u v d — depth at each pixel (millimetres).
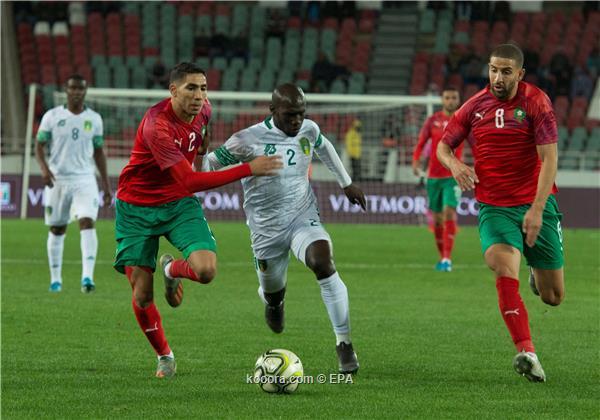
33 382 24547
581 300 42125
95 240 43562
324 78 117500
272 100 26172
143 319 25391
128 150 103562
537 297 43156
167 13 129250
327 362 27469
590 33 127875
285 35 127062
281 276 28375
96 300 40531
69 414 21156
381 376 25516
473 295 43562
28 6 125250
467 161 103812
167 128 24734
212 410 21484
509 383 24609
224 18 128500
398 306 39750
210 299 41656
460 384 24453
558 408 21750
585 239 78500
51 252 43719
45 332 32469
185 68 24609
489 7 130000
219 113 114938
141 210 25781
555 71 119062
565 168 106750
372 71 123250
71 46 123875
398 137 105125
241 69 120438
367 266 56344
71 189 43281
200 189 24016
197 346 30062
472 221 93000
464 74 120625
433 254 64062
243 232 80125
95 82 118375
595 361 27906
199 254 24828
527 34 128250
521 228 26281
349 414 21109
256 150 26625
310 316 36688
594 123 115062
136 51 124625
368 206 93312
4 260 57094
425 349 29766
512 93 26000
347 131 111188
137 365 26938
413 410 21516
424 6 131500
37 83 119375
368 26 128750
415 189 93188
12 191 92562
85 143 43375
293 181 26750
